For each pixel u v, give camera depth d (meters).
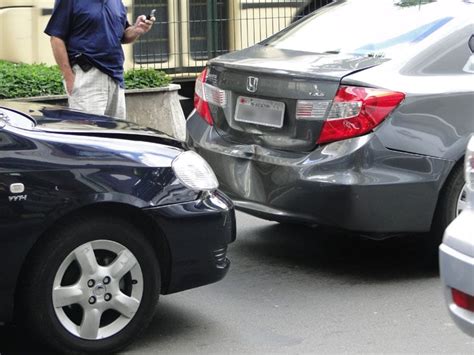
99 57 7.66
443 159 6.19
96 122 5.42
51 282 4.84
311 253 7.02
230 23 12.36
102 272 4.96
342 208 6.01
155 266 5.12
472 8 6.70
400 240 7.34
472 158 4.55
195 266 5.20
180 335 5.42
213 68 6.81
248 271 6.59
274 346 5.27
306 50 6.82
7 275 4.74
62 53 7.60
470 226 4.43
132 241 5.02
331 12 7.30
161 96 10.27
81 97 7.69
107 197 4.89
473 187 4.53
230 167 6.52
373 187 6.00
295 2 12.66
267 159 6.29
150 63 11.92
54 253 4.82
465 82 6.32
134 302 5.07
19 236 4.73
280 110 6.30
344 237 7.41
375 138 6.00
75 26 7.60
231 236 5.39
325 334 5.45
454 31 6.45
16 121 5.15
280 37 7.27
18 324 5.23
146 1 11.80
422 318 5.70
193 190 5.17
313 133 6.13
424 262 6.78
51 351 5.16
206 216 5.18
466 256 4.36
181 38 12.10
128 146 5.08
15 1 11.07
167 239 5.09
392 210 6.11
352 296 6.08
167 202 5.07
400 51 6.36
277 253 7.01
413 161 6.11
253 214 6.46
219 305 5.94
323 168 6.04
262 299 6.04
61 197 4.80
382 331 5.49
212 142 6.70
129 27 8.01
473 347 5.25
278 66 6.33
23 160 4.76
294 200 6.16
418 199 6.16
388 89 6.04
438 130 6.17
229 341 5.34
